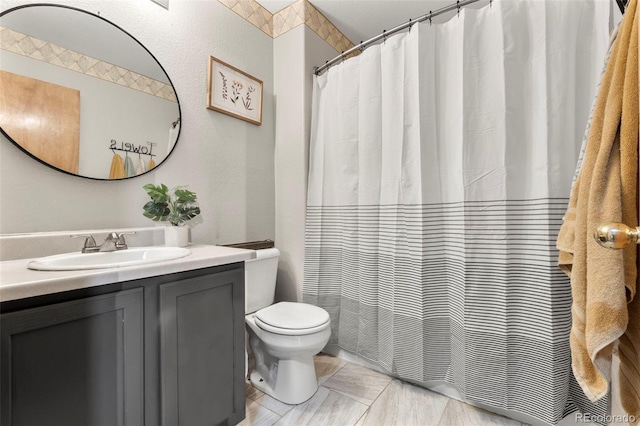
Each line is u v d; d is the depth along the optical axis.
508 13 1.22
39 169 1.12
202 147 1.67
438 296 1.45
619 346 0.64
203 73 1.67
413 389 1.54
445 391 1.48
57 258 0.96
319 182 1.91
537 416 1.16
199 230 1.65
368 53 1.68
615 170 0.57
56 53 1.16
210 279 1.06
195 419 1.00
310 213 1.92
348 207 1.78
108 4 1.31
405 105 1.49
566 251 0.71
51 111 1.15
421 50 1.44
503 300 1.23
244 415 1.18
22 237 1.03
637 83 0.55
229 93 1.79
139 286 0.87
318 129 1.95
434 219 1.44
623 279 0.55
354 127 1.76
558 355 1.13
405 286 1.50
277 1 1.98
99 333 0.79
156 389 0.91
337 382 1.60
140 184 1.41
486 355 1.26
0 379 0.63
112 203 1.32
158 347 0.91
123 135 1.34
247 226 1.91
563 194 1.14
